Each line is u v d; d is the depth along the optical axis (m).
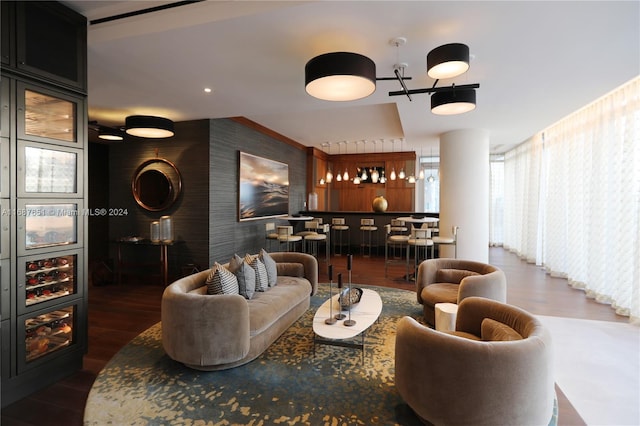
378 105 5.58
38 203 2.47
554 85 3.83
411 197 10.50
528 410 1.78
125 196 6.00
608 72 3.46
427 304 3.71
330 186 11.34
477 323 2.62
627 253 4.04
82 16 2.81
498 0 2.27
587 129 5.11
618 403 2.34
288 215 8.47
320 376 2.60
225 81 3.77
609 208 4.48
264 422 2.06
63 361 2.66
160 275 5.66
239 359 2.66
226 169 5.98
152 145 5.82
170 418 2.09
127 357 2.94
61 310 2.71
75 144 2.73
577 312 4.19
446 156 6.22
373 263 7.36
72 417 2.16
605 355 3.04
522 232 8.05
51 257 2.56
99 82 3.81
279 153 8.07
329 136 8.23
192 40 2.83
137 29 2.74
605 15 2.42
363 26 2.61
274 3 2.40
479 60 3.19
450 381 1.82
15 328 2.34
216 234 5.69
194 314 2.58
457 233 6.03
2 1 2.28
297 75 3.58
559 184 6.14
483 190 6.00
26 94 2.47
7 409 2.25
